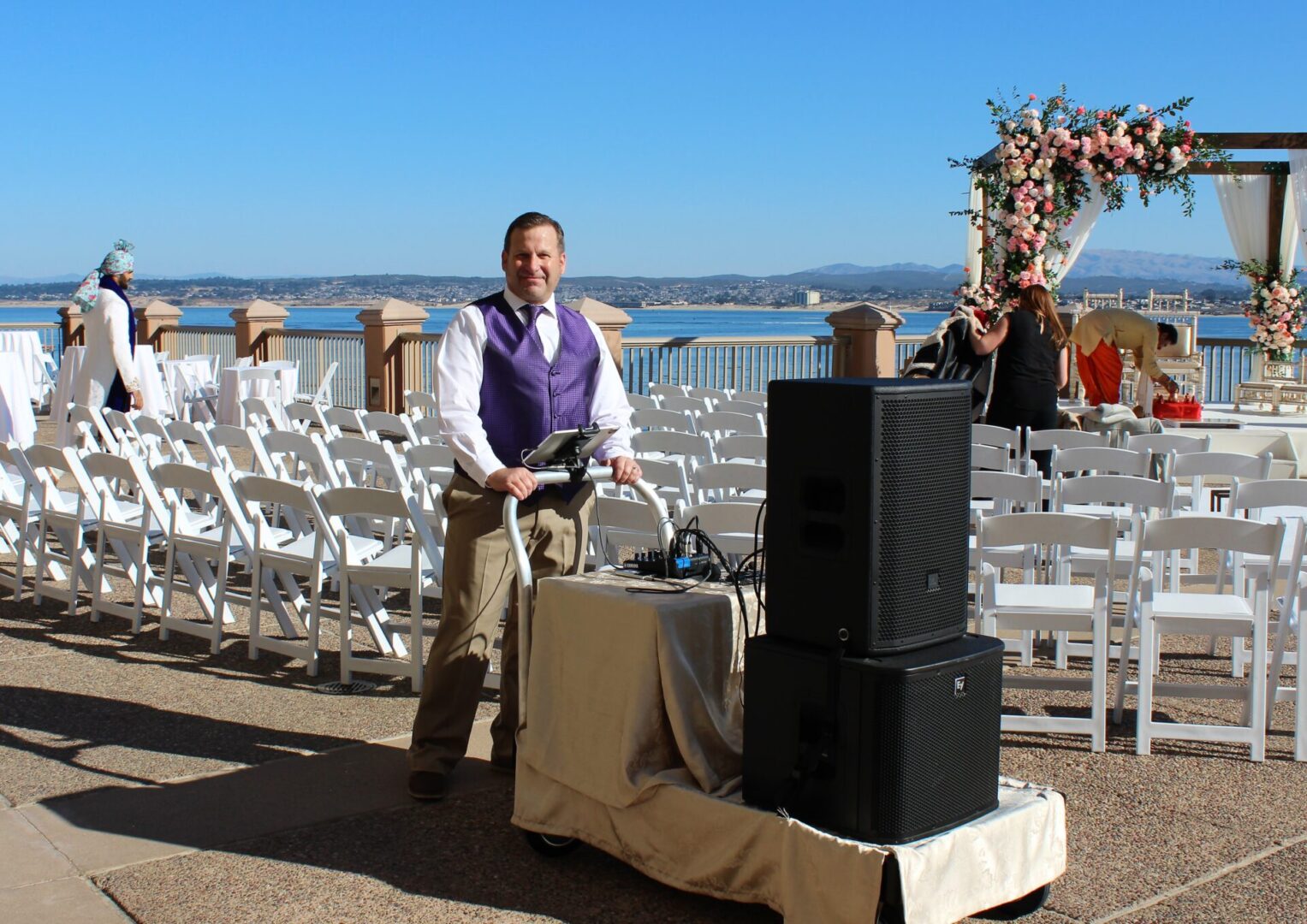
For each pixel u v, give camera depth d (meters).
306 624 6.10
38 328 18.95
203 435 7.43
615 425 4.02
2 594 6.93
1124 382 13.70
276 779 4.18
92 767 4.29
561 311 4.04
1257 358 14.12
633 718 3.27
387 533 6.95
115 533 6.29
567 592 3.45
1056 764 4.42
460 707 4.00
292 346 16.98
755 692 3.11
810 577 3.01
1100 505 7.39
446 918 3.23
